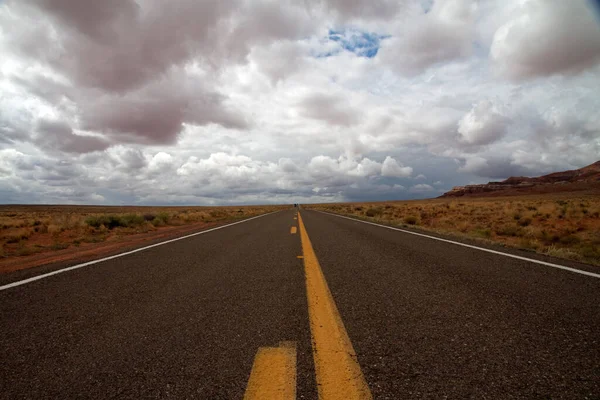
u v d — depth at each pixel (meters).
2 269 5.70
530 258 5.95
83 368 2.06
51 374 1.99
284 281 4.33
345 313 3.01
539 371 1.95
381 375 1.90
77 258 6.65
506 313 3.00
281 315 2.98
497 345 2.31
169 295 3.74
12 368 2.07
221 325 2.76
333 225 14.98
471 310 3.09
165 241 9.32
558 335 2.50
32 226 17.53
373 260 5.81
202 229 14.05
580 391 1.74
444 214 25.42
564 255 6.29
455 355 2.16
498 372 1.93
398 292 3.73
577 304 3.26
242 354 2.20
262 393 1.73
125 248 7.98
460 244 8.00
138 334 2.60
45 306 3.38
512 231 13.21
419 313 3.01
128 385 1.85
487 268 5.07
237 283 4.26
